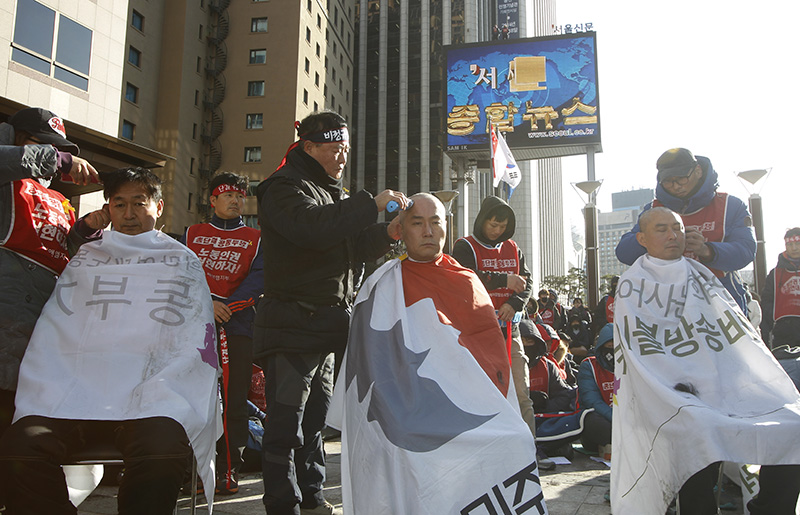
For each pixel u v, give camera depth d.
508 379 2.57
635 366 2.86
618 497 2.84
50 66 19.33
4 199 2.72
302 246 2.70
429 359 2.46
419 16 73.88
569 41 25.11
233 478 3.96
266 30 45.28
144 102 39.16
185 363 2.46
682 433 2.57
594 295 19.44
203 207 43.00
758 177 16.06
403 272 2.77
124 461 2.26
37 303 2.74
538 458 5.00
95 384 2.36
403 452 2.15
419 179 70.56
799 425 2.54
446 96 25.59
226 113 44.66
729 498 3.86
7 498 2.14
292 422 2.75
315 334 2.81
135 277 2.63
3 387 2.54
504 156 15.08
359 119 73.25
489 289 4.37
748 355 2.87
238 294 4.22
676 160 3.68
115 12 21.75
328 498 3.78
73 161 2.67
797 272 5.88
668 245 3.20
